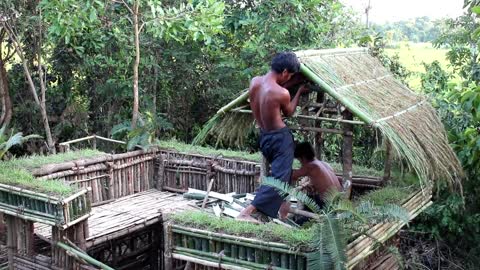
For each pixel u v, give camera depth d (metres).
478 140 5.49
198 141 5.46
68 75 9.41
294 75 4.43
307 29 8.16
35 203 4.96
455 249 6.68
